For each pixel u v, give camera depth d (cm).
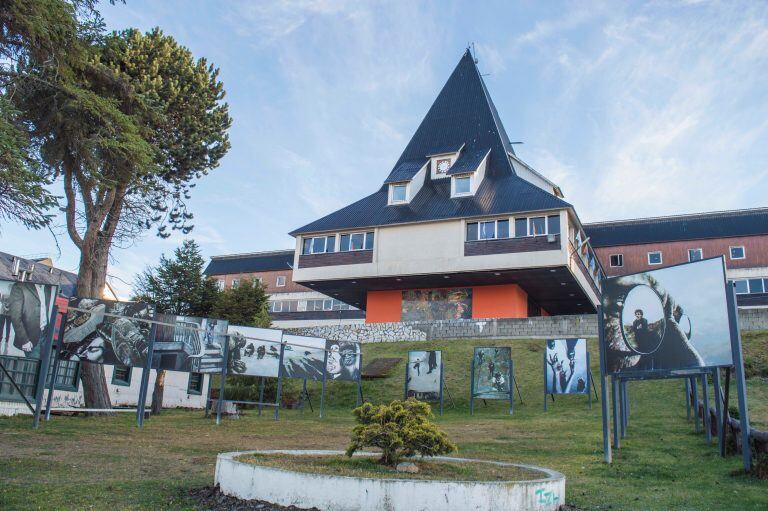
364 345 3547
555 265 3331
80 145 1653
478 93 4653
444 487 652
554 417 2020
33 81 1530
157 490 783
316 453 952
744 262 4956
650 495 868
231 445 1257
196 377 2859
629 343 1160
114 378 2378
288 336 2208
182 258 3020
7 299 1295
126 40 2031
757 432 1045
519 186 3816
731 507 795
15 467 883
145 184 1967
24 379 1809
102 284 2003
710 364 1050
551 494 739
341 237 3947
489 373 2302
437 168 4288
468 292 3953
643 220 5556
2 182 1272
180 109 2098
